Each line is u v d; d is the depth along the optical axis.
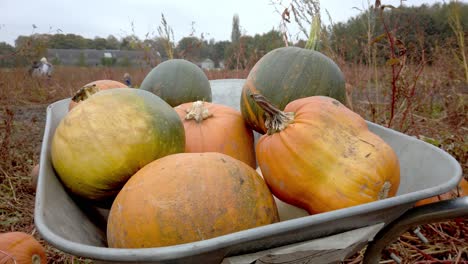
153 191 0.98
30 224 2.96
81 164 1.18
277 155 1.12
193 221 0.95
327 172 1.06
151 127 1.22
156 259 0.74
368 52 4.25
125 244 0.99
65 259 2.46
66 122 1.23
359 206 0.84
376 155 1.06
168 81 2.20
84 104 1.26
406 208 0.98
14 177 3.65
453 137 3.22
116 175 1.19
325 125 1.11
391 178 1.06
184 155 1.10
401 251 2.19
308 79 1.62
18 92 10.02
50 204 1.05
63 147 1.20
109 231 1.05
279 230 0.79
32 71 11.31
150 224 0.95
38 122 6.85
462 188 2.10
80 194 1.25
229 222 0.97
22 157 4.23
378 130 1.54
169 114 1.31
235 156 1.60
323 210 1.07
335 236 0.93
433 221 0.99
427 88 4.79
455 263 2.06
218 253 0.80
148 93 1.36
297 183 1.09
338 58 4.27
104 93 1.30
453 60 5.04
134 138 1.19
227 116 1.68
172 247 0.74
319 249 0.92
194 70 2.28
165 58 7.36
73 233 1.05
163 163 1.07
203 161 1.05
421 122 3.99
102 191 1.23
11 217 3.11
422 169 1.25
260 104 1.16
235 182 1.02
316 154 1.07
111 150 1.17
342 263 2.16
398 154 1.40
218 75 7.15
